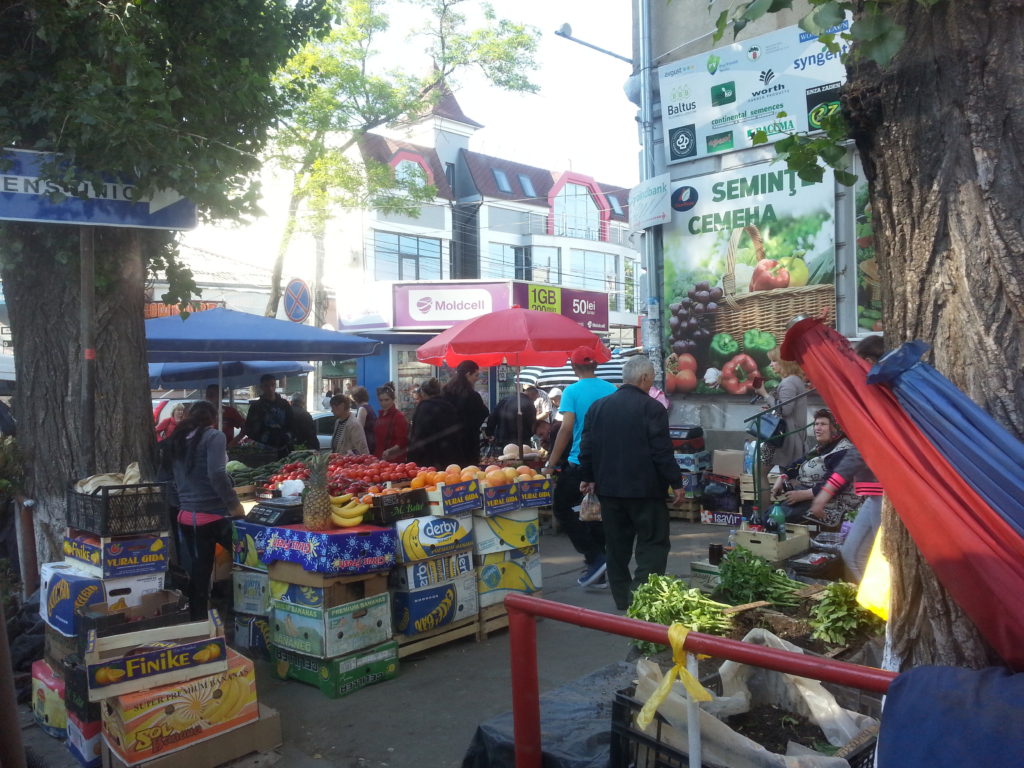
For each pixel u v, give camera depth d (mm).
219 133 5629
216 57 5742
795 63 9289
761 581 4094
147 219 4969
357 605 4738
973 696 1603
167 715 3617
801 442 7445
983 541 1666
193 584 5625
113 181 4844
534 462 8828
